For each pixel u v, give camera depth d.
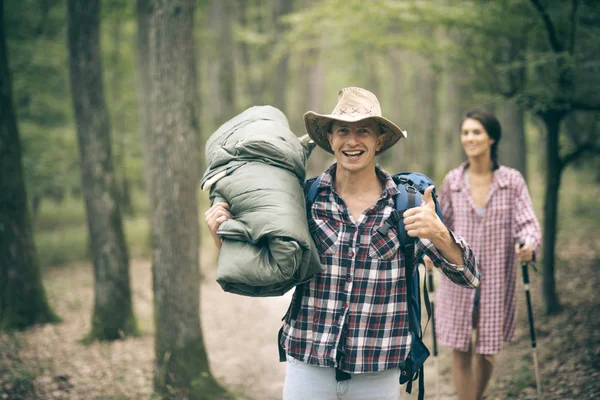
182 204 4.46
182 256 4.50
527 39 5.87
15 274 6.89
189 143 4.46
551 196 5.70
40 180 13.06
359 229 2.20
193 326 4.57
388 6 6.82
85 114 6.54
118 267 6.62
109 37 16.72
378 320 2.16
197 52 14.41
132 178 18.53
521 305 6.24
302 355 2.21
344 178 2.30
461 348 3.64
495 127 3.68
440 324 3.75
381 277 2.17
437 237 2.10
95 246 6.60
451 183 3.78
